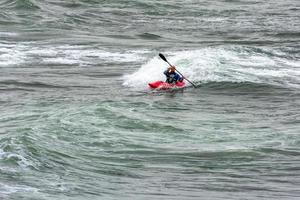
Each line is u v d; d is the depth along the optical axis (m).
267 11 175.25
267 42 127.81
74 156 52.31
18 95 80.25
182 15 167.00
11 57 106.31
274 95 81.94
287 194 46.72
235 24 153.50
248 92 83.38
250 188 47.78
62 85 87.44
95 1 172.62
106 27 145.75
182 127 63.59
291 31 142.00
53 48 115.50
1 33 129.00
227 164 52.97
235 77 89.94
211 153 55.38
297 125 66.06
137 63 103.88
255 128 64.56
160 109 72.00
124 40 128.25
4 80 89.62
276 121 68.12
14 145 51.12
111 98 78.19
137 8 171.75
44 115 65.69
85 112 64.56
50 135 56.25
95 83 89.12
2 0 156.62
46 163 49.66
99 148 55.16
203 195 46.03
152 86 85.44
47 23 143.12
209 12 172.00
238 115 71.00
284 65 100.94
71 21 148.25
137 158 53.56
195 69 93.38
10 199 42.16
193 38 133.50
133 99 77.56
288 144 58.31
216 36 136.50
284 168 52.25
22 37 125.69
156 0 179.75
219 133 62.06
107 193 45.38
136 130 61.34
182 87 85.62
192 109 73.25
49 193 44.03
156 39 131.38
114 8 169.12
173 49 117.81
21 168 47.81
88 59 106.88
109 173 49.72
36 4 155.00
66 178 47.41
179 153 55.16
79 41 123.62
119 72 97.00
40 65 101.25
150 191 46.41
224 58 101.44
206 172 51.09
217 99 79.38
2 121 64.44
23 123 62.59
